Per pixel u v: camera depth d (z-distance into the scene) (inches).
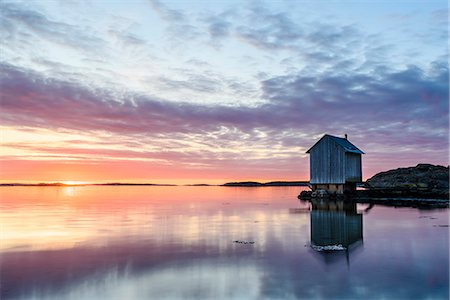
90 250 641.6
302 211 1368.1
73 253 617.9
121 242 717.9
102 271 503.5
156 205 1825.8
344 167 1815.9
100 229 900.6
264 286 437.7
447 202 1654.8
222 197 2807.6
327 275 477.7
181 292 420.2
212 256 589.9
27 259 574.2
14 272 499.5
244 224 984.9
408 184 2145.7
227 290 422.9
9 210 1496.1
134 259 571.8
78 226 958.4
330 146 1865.2
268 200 2245.3
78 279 467.8
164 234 816.9
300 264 533.6
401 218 1073.5
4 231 869.2
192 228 912.3
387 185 2253.9
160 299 398.0
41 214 1309.1
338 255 589.6
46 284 447.5
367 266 519.8
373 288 426.6
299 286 435.5
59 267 525.3
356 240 719.1
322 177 1881.2
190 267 522.3
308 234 800.9
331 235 782.5
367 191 1927.9
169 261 557.6
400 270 498.3
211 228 908.6
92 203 2010.3
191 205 1812.3
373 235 774.5
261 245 679.1
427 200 1750.7
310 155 1927.9
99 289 430.0
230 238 757.3
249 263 541.6
